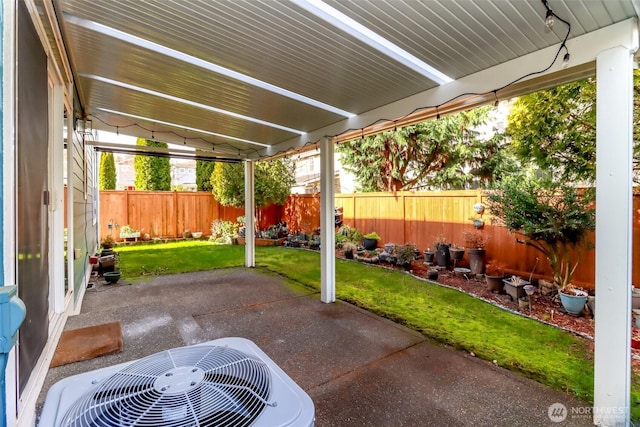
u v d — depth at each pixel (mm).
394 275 6027
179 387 963
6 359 865
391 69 2908
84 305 4273
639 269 3939
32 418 1665
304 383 2488
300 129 5020
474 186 8547
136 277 5863
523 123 4582
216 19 2375
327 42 2562
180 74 3387
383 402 2252
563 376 2590
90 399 916
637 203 3949
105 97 4242
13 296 870
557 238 4270
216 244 10180
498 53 2537
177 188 15156
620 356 1974
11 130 1259
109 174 12148
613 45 2006
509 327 3586
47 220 2436
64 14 2434
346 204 9055
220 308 4199
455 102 3146
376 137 8680
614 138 1974
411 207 7289
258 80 3369
